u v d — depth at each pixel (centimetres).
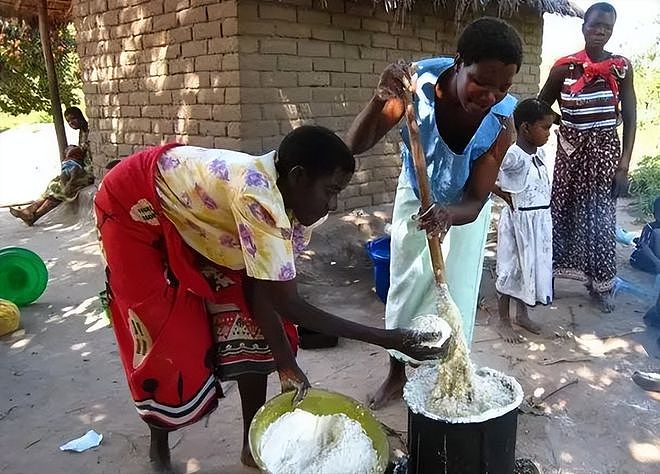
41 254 575
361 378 324
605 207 396
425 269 268
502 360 339
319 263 490
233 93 480
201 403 225
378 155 589
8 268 426
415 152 213
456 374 211
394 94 228
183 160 199
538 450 258
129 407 298
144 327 211
